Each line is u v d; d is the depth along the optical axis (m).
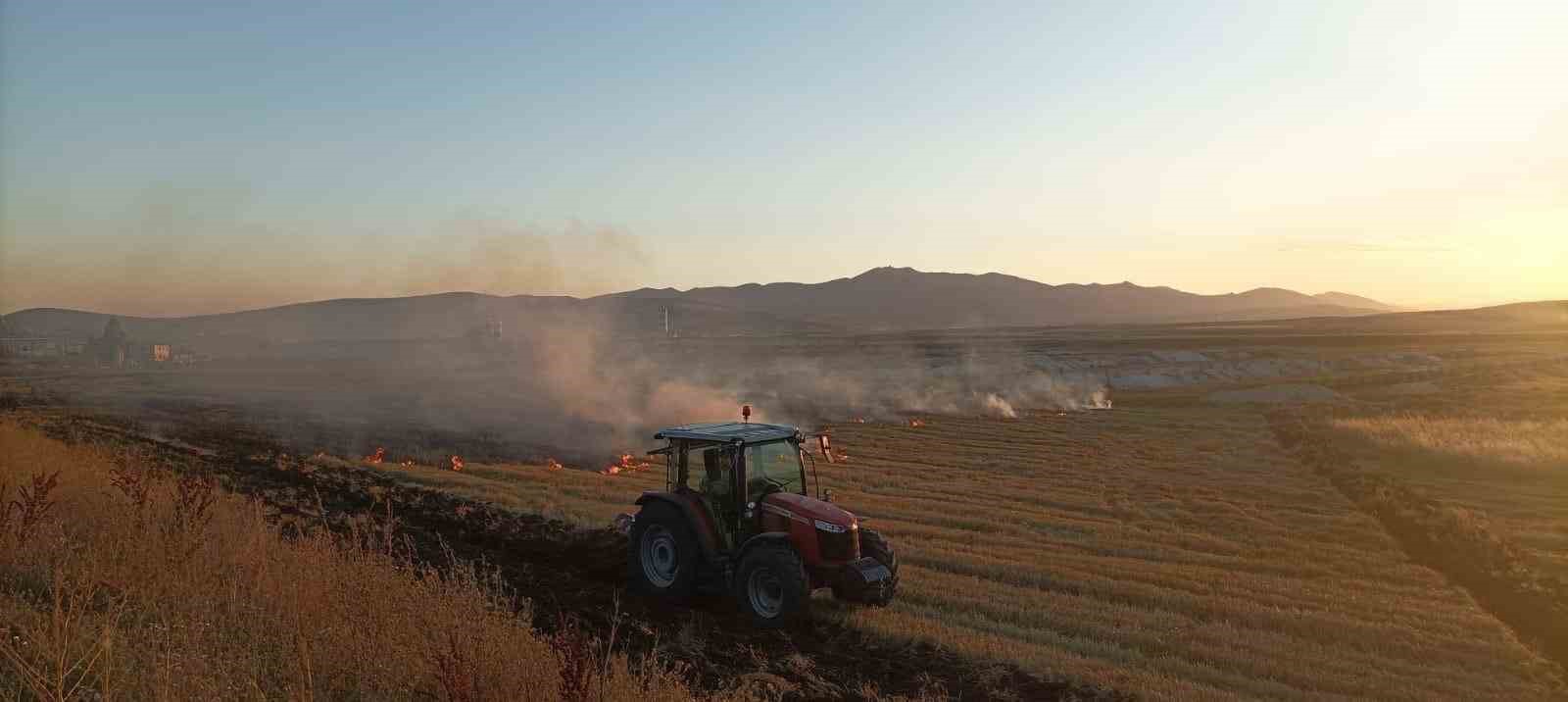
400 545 13.55
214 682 5.91
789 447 12.07
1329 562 17.66
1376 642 12.45
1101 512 22.89
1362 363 91.88
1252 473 30.67
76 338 138.75
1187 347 122.00
